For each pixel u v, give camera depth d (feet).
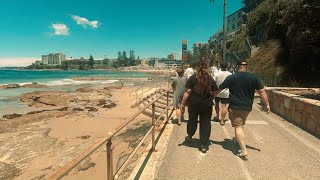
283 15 34.55
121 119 49.93
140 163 16.65
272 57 71.26
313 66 57.16
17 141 36.76
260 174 15.16
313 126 23.44
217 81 25.89
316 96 33.14
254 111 34.55
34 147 34.22
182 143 20.53
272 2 85.87
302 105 25.50
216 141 21.16
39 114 54.29
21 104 77.97
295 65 60.95
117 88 120.37
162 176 14.82
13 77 282.15
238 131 17.28
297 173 15.31
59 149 33.32
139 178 14.56
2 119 54.13
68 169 7.11
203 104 17.80
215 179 14.49
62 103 76.23
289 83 55.88
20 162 29.53
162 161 16.93
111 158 11.08
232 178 14.64
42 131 41.68
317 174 15.21
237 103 16.81
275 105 33.83
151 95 65.41
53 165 28.43
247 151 18.92
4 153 32.24
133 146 31.09
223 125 26.40
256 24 98.94
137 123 43.34
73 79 218.59
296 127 25.85
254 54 82.07
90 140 36.83
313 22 32.01
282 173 15.31
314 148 19.54
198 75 17.70
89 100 80.53
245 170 15.67
